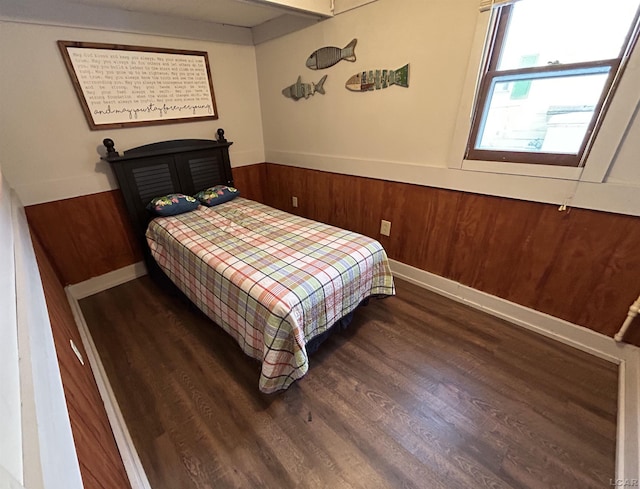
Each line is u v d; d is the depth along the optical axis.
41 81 1.86
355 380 1.54
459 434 1.28
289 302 1.28
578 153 1.43
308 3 1.99
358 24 2.00
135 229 2.34
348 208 2.68
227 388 1.52
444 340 1.79
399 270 2.46
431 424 1.32
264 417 1.37
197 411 1.40
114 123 2.18
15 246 1.06
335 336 1.84
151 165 2.34
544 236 1.64
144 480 1.14
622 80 1.23
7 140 1.83
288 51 2.54
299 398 1.45
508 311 1.91
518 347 1.72
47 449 0.44
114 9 2.00
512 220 1.73
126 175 2.21
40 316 0.82
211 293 1.64
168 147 2.45
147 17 2.15
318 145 2.70
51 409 0.55
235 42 2.69
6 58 1.73
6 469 0.31
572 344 1.70
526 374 1.54
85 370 1.26
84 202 2.18
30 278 0.97
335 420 1.35
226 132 2.89
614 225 1.41
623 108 1.25
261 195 3.44
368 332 1.87
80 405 0.86
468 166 1.79
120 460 1.12
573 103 1.39
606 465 1.16
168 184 2.48
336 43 2.18
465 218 1.93
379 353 1.71
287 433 1.30
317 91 2.47
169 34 2.29
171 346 1.79
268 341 1.27
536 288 1.76
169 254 2.01
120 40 2.08
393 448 1.23
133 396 1.48
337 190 2.70
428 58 1.76
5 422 0.38
